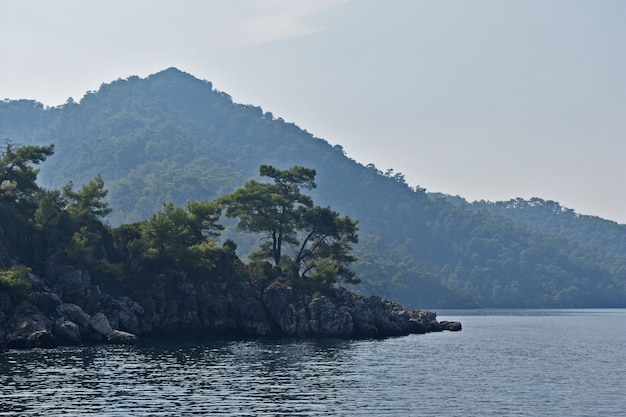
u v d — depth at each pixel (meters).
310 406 60.69
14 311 104.62
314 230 157.38
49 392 63.94
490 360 98.31
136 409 57.91
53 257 120.75
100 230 134.88
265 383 71.81
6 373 74.38
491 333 162.12
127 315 121.00
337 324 135.62
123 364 83.62
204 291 135.00
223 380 73.12
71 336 105.69
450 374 81.88
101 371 77.19
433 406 61.69
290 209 156.00
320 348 110.44
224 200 155.25
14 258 118.56
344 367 86.25
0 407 57.56
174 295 132.12
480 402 63.91
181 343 116.06
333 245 159.00
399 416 57.62
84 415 55.50
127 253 134.38
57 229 126.81
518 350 115.62
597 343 134.50
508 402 64.12
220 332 134.88
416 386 72.31
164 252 133.62
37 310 107.00
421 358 98.62
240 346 111.81
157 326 128.25
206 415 56.44
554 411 60.41
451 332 162.75
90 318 112.88
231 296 136.75
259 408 59.34
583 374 83.94
